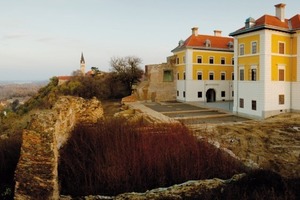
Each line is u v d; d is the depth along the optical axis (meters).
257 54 32.00
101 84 58.75
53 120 8.37
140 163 11.15
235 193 9.34
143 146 12.09
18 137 16.72
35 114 8.31
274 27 31.06
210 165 12.04
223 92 49.75
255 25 32.75
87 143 12.12
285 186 9.91
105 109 44.44
